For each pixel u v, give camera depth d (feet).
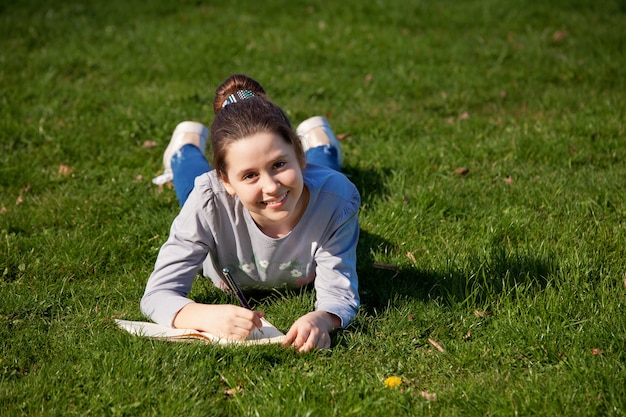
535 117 18.61
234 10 27.78
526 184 14.64
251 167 8.95
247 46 23.93
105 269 12.13
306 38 24.72
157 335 9.87
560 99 19.67
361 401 8.71
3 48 23.49
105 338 9.93
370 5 28.19
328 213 10.07
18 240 12.70
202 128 15.05
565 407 8.44
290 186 9.10
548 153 15.93
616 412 8.34
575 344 9.60
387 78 21.43
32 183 15.14
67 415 8.64
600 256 11.73
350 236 10.42
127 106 19.17
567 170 15.35
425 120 18.54
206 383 9.15
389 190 14.46
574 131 17.06
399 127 18.01
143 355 9.50
